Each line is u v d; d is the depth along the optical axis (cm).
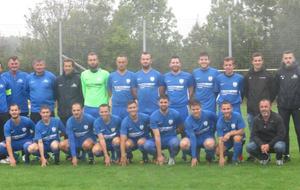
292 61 837
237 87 880
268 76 855
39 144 855
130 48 2281
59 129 878
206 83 902
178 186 660
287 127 851
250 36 2262
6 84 932
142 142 851
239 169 774
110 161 866
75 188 657
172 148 837
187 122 829
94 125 852
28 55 2480
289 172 744
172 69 909
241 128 827
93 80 909
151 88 905
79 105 846
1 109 912
